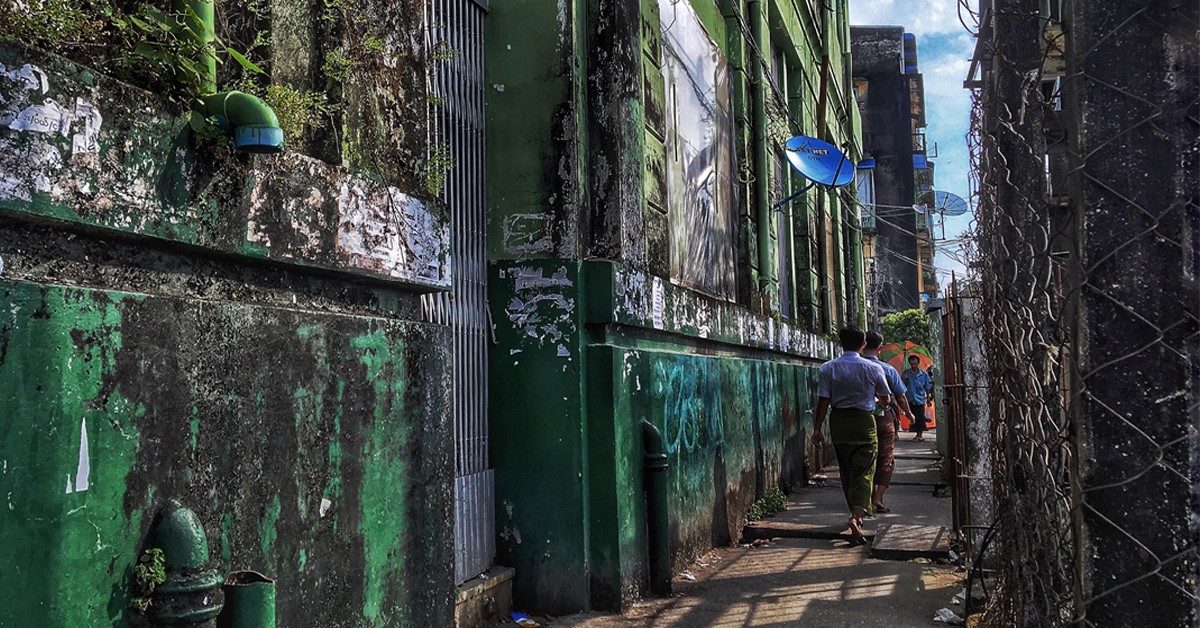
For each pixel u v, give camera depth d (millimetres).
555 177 4906
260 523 2348
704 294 7125
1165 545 1879
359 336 2842
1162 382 1894
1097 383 1951
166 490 2045
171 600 1991
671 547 5641
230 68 2469
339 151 2801
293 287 2633
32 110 1742
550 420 4785
